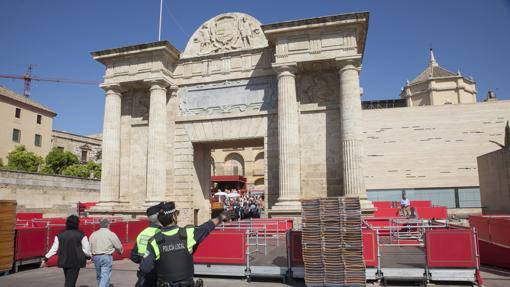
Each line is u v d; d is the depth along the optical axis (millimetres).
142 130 31234
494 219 17500
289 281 14148
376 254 13523
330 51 26297
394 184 54906
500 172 34688
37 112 68000
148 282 7832
